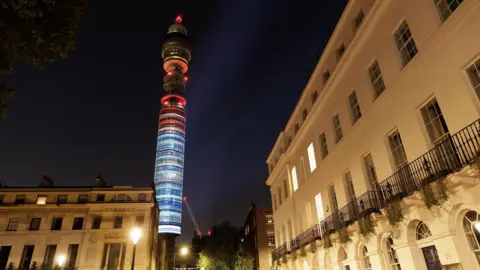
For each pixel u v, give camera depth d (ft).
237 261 180.55
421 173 39.22
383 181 44.47
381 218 44.04
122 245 120.78
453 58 35.42
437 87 37.58
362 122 54.19
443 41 36.88
